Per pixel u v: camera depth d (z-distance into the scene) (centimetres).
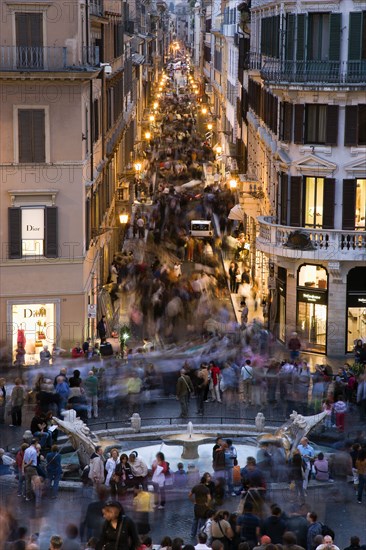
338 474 7975
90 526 6300
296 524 6225
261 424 9438
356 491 7812
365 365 10431
